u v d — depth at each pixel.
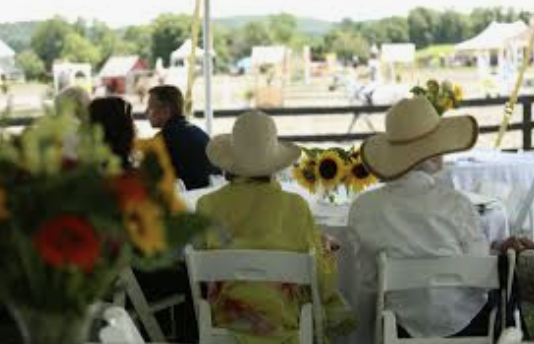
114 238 1.45
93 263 1.39
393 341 2.80
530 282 3.38
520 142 9.17
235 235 3.04
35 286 1.43
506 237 4.16
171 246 1.53
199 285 2.97
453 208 3.03
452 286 2.81
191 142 5.05
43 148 1.43
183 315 4.08
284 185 4.78
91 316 1.56
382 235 3.04
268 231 3.00
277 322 2.91
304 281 2.87
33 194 1.37
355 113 8.80
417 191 3.05
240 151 3.10
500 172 5.49
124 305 3.39
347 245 3.53
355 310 3.25
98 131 1.52
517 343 2.11
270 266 2.86
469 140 3.27
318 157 4.12
